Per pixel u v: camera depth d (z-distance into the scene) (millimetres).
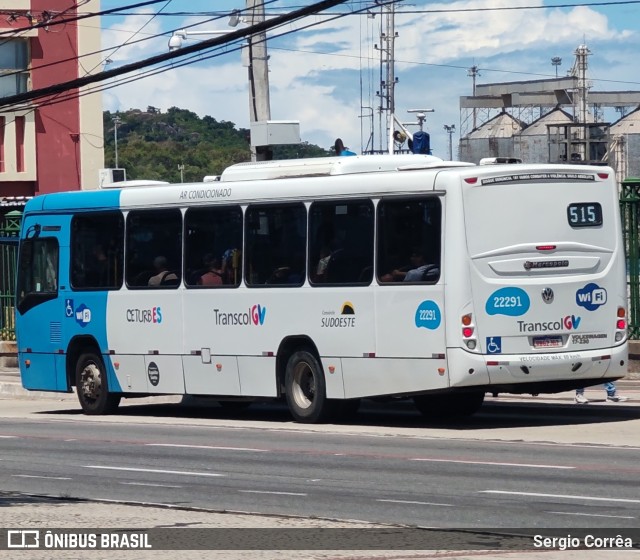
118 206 27969
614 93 98688
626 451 19609
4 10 66000
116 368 28078
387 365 23328
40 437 23781
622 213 30688
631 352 30938
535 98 93812
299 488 16547
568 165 23297
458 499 15344
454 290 22359
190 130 131500
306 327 24594
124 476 18109
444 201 22547
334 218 24203
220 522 13938
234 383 25859
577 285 23125
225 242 26031
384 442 21531
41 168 67875
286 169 25734
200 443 22094
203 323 26328
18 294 30031
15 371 41281
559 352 22922
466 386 22453
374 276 23500
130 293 27656
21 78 66875
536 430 22922
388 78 77625
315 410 24625
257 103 33812
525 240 22766
